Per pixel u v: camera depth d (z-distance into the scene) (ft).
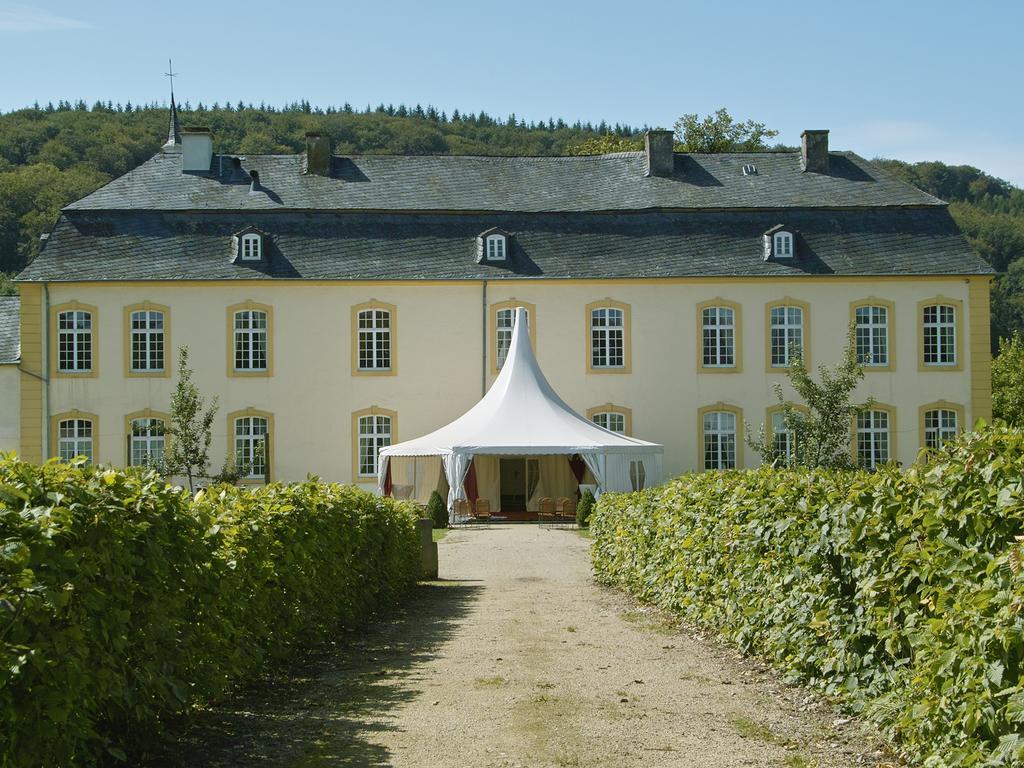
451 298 140.46
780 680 35.99
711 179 151.12
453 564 86.89
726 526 43.50
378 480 134.21
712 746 28.07
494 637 47.65
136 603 25.54
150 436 136.77
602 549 71.77
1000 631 21.30
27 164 382.63
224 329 138.00
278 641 38.19
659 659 41.14
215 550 32.71
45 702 20.22
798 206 146.30
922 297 142.10
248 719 31.48
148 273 136.36
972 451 25.52
